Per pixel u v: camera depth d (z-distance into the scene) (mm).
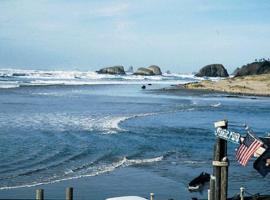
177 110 56750
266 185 21516
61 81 137500
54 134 34250
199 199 18266
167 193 19812
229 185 21375
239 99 82062
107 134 35281
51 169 23531
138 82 150250
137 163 25875
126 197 14742
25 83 116375
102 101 67438
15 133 34094
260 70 153000
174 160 26938
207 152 29641
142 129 38750
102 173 23188
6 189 19500
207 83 113000
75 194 19188
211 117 49875
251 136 12047
